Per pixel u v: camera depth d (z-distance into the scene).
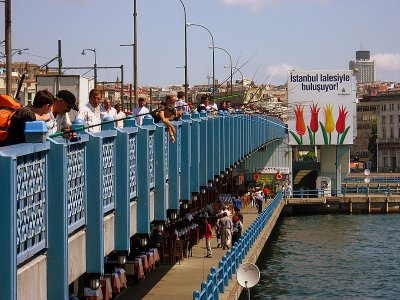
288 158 86.56
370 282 47.56
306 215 86.94
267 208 63.09
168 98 23.23
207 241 40.50
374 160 199.88
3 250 10.79
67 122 14.63
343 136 87.31
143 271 31.50
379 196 88.62
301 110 86.69
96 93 17.50
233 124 39.88
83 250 15.24
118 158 17.73
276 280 48.03
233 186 75.44
